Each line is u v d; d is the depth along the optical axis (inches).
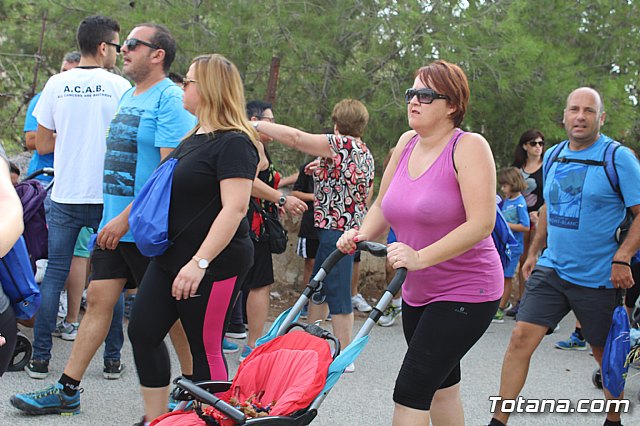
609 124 399.9
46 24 385.1
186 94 167.8
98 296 193.6
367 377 246.4
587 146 203.0
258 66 368.2
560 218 201.8
